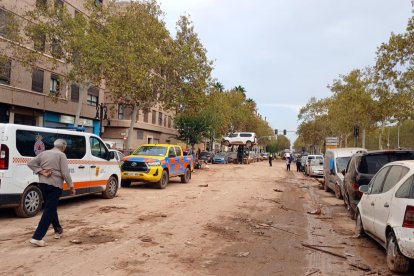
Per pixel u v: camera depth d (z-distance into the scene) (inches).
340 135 2194.9
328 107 2223.2
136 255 278.1
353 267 270.8
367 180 446.3
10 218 399.9
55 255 271.3
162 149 784.3
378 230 296.4
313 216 486.6
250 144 2303.2
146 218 418.6
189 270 250.5
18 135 398.9
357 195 450.3
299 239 352.5
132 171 716.7
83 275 232.8
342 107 1558.8
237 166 1886.1
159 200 567.2
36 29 1009.5
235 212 484.1
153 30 1244.5
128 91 1176.2
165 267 254.1
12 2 1116.5
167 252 289.4
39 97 1284.4
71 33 1013.2
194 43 1352.1
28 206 404.5
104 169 548.4
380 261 289.3
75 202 526.6
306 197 696.4
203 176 1141.1
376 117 1229.1
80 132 502.9
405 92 859.4
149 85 1245.7
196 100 1344.7
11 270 237.9
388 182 299.9
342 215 500.1
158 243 313.6
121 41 1106.7
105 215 430.3
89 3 1127.6
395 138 2918.3
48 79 1327.5
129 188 722.8
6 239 311.9
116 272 240.4
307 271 258.5
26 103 1226.6
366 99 1230.3
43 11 1026.1
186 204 534.0
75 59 1053.2
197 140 2169.0
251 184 899.4
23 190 397.4
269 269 260.5
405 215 250.4
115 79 1111.6
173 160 791.1
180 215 445.4
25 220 390.3
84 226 367.6
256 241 337.1
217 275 243.8
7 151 385.4
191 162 913.5
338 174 677.9
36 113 1298.0
